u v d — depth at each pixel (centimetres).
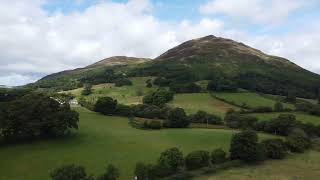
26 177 8025
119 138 11644
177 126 13900
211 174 9000
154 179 8219
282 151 10969
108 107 15188
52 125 10975
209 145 11294
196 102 18000
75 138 11312
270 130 13762
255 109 16488
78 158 9431
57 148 10212
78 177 7225
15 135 10850
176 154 8844
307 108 16725
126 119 14688
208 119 14650
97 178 7662
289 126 13438
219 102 18100
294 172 9325
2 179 7869
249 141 10212
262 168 9700
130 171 8656
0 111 10825
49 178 7988
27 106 11031
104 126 13200
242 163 10150
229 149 10500
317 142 13088
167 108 15675
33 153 9675
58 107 11581
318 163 10369
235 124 14300
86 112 15512
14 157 9300
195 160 9112
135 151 10281
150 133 12656
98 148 10412
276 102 18050
